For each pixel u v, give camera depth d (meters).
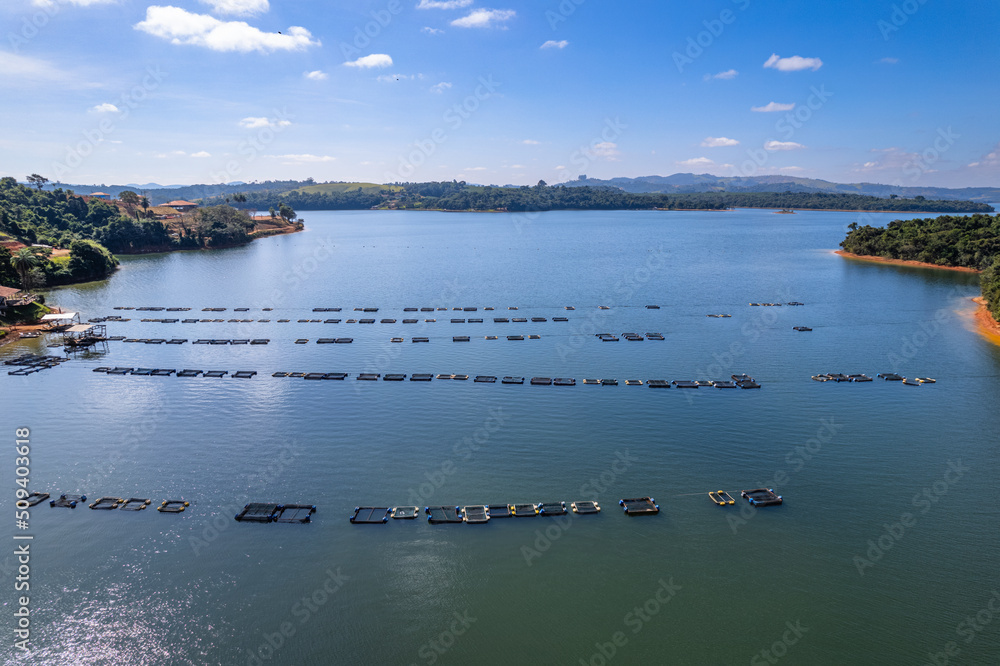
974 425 87.12
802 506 66.62
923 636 49.34
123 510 65.06
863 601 52.94
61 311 165.38
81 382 105.75
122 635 48.88
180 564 56.84
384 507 65.62
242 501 66.88
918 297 182.75
